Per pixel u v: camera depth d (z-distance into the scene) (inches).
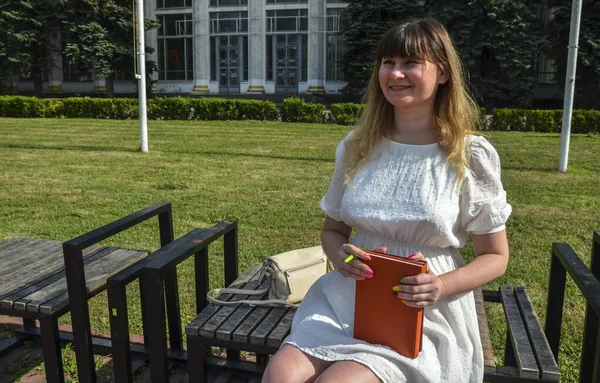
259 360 129.3
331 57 1224.2
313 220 251.0
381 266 76.0
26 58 1168.8
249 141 558.9
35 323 144.3
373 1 988.6
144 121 466.6
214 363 128.0
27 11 1156.5
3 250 136.1
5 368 128.0
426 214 79.6
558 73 1019.3
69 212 262.1
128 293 166.9
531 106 1040.2
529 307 104.0
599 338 81.4
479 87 966.4
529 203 289.9
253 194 304.8
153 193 305.6
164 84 1342.3
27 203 278.8
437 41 80.4
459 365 78.7
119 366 99.7
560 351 135.5
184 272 183.0
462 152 79.7
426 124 84.2
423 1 1136.8
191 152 470.0
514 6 918.4
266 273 107.5
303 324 81.7
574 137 646.5
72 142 538.9
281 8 1234.6
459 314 80.9
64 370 124.5
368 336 78.3
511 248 212.7
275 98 1234.6
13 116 906.7
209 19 1286.9
